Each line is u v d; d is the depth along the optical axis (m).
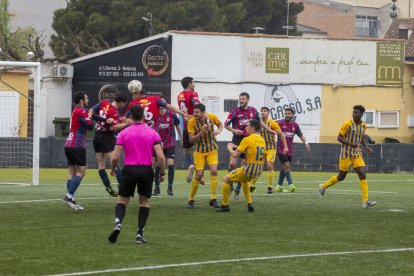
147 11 103.69
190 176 30.98
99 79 81.12
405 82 84.06
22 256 17.95
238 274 16.17
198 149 28.05
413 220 25.66
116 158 19.69
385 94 83.69
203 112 27.61
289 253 18.75
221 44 80.94
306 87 82.31
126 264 17.08
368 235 21.97
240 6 108.62
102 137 30.06
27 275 15.88
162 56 80.38
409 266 17.28
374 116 83.75
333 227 23.58
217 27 104.50
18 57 94.69
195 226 23.31
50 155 57.94
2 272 16.16
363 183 29.58
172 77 80.44
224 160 59.38
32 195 32.53
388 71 83.69
